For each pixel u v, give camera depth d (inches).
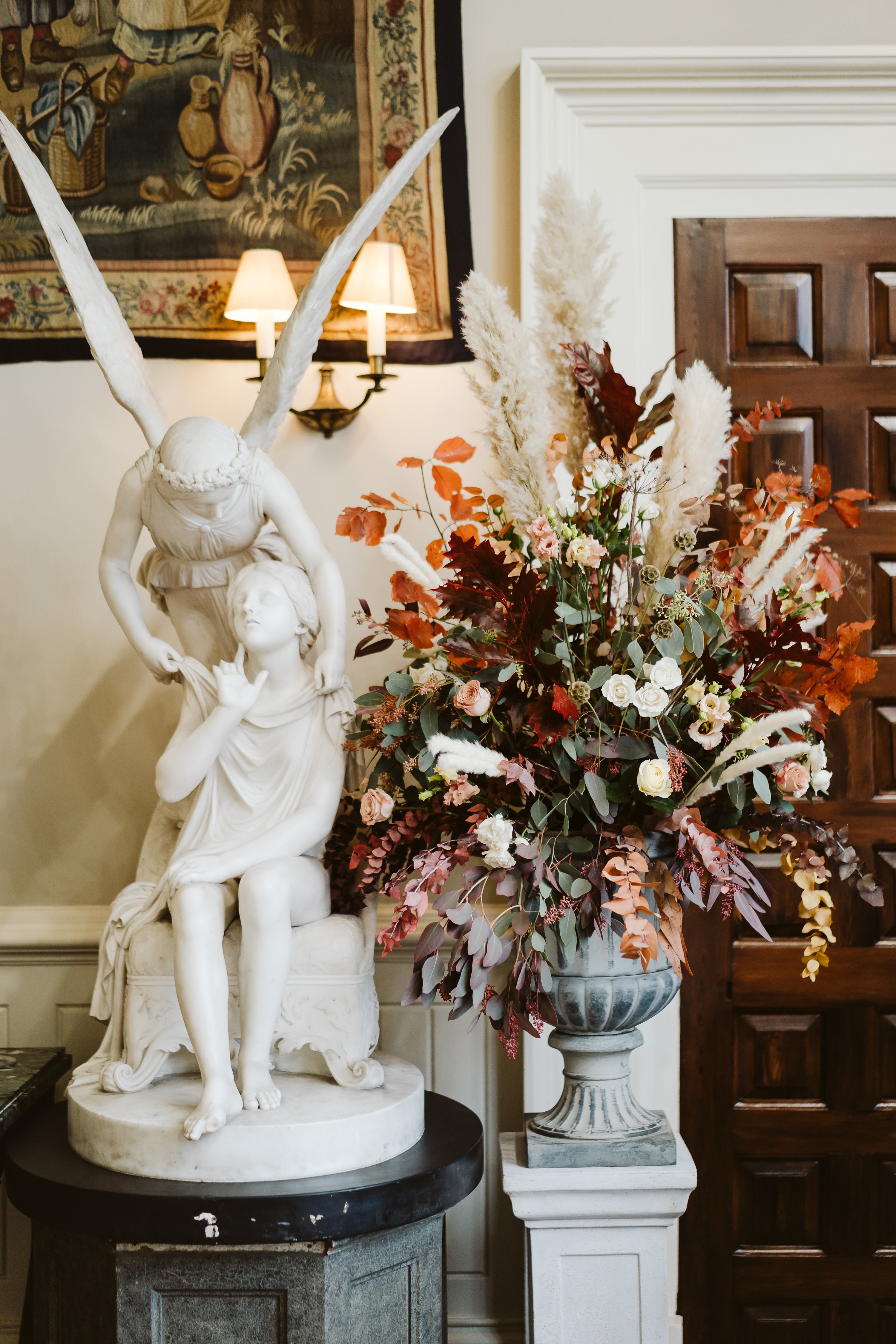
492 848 65.3
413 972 64.9
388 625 72.1
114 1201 63.7
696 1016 99.2
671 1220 72.9
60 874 99.1
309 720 76.5
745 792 68.2
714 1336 98.0
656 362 99.7
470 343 75.9
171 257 98.6
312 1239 63.6
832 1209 98.4
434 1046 96.5
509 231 99.0
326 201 98.3
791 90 98.6
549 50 96.6
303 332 77.3
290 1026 72.9
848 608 99.8
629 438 74.8
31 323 99.2
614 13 99.5
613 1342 73.1
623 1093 75.6
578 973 71.9
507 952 65.6
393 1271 69.1
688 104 98.9
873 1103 98.6
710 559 74.0
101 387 99.6
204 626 82.0
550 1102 94.1
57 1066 87.4
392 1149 69.7
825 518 100.3
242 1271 64.9
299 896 71.6
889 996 98.7
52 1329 70.6
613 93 98.7
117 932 75.5
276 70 98.1
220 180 98.3
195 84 98.3
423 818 72.4
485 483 98.6
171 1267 65.0
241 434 80.1
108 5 98.3
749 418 77.7
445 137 97.5
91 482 99.6
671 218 100.0
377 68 97.9
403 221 97.9
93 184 98.5
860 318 100.2
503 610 67.4
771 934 99.5
